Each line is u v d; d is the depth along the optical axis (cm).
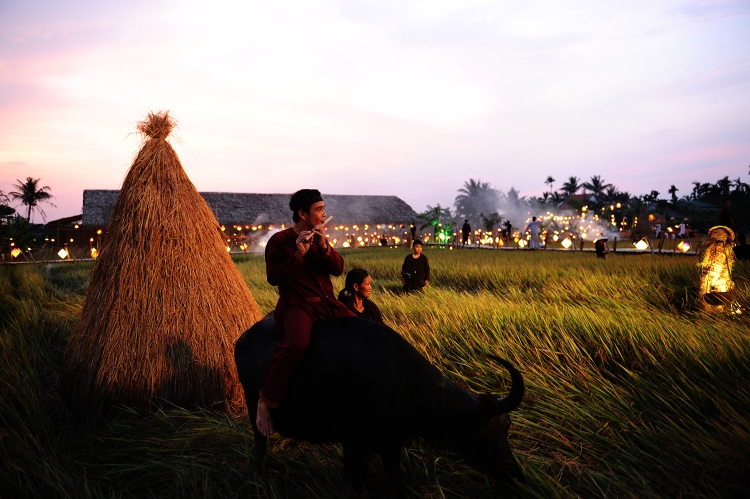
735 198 6688
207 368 508
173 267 528
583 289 980
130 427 461
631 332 577
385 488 366
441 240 3994
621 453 383
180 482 378
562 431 425
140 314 508
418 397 306
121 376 489
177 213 548
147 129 576
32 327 729
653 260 1356
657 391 462
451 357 595
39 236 4041
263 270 1681
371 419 305
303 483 378
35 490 336
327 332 332
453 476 376
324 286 354
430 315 767
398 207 5338
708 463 350
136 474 400
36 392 471
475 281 1391
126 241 530
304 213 348
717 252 807
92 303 525
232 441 435
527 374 513
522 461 366
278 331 363
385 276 1631
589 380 496
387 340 317
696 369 489
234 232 4425
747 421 366
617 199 9212
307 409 326
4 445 374
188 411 479
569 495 332
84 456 426
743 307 757
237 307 554
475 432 301
